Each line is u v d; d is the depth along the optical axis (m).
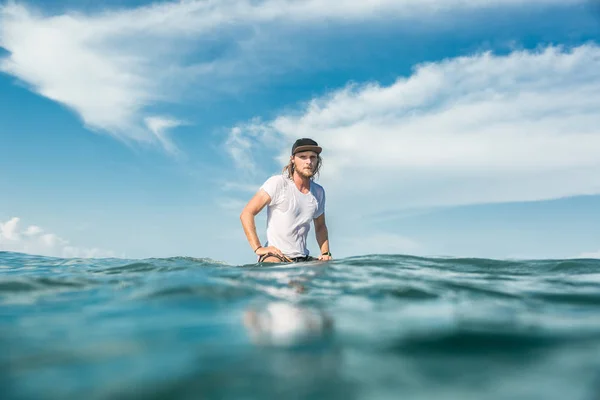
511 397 0.94
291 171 4.71
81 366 1.12
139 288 2.36
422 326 1.54
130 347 1.28
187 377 1.05
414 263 3.67
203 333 1.43
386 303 2.03
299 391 0.97
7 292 2.29
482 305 2.00
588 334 1.43
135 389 0.98
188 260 4.62
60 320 1.63
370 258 4.00
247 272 3.12
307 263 3.85
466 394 0.96
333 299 2.12
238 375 1.06
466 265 3.63
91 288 2.41
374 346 1.30
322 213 4.97
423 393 0.96
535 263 3.72
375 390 0.97
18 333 1.43
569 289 2.48
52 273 3.51
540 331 1.47
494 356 1.21
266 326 1.54
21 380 1.03
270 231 4.62
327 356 1.20
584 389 0.99
